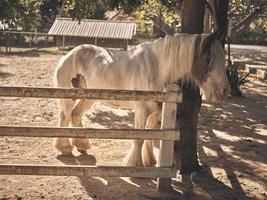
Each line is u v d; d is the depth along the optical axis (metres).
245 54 26.97
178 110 5.55
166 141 4.38
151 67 5.15
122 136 4.21
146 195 4.85
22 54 21.95
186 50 4.81
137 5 7.35
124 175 4.32
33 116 8.67
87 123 8.36
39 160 5.97
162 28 16.30
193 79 4.91
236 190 5.23
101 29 24.80
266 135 8.20
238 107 11.01
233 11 16.62
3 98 10.12
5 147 6.46
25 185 5.04
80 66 5.91
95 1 8.36
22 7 25.73
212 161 6.36
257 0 15.66
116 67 5.46
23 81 13.17
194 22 5.58
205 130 8.37
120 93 4.16
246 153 6.91
